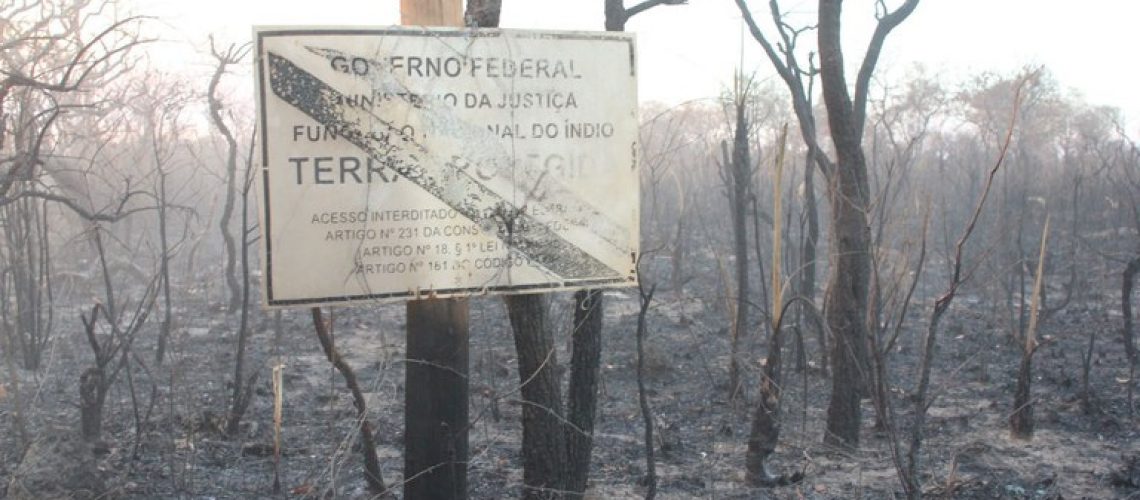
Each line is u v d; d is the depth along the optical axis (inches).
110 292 299.0
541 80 175.5
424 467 179.8
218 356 426.6
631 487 262.1
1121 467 287.3
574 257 178.2
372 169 169.2
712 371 403.9
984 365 416.2
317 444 300.4
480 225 173.8
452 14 173.6
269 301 166.4
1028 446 312.7
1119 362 447.2
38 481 217.6
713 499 240.4
